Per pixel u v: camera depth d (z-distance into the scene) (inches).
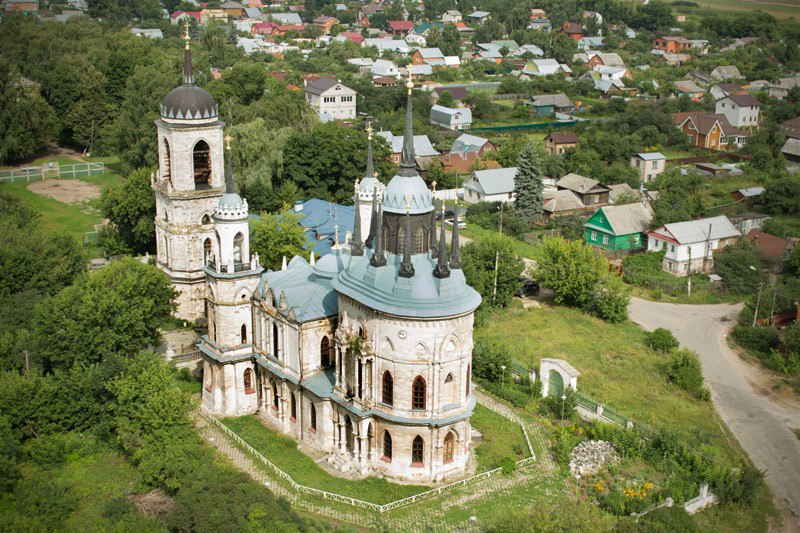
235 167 5994.1
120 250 5305.1
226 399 3599.9
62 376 3501.5
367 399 3115.2
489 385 3927.2
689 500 3100.4
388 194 3129.9
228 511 2790.4
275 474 3184.1
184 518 2817.4
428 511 2982.3
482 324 4773.6
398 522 2913.4
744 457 3582.7
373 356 3061.0
